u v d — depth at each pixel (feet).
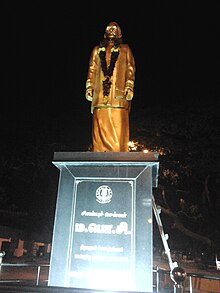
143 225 21.84
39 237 115.34
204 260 99.81
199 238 95.20
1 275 57.47
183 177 91.86
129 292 17.34
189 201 95.14
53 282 21.29
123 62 26.94
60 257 21.75
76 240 22.00
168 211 95.76
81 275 21.24
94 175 23.21
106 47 27.61
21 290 17.85
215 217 90.58
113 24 28.68
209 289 52.01
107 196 22.70
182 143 89.51
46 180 103.60
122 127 25.66
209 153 86.02
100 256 21.52
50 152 98.73
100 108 25.94
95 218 22.35
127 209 22.30
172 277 17.67
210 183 91.30
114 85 26.23
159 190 95.96
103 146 25.25
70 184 23.22
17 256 103.19
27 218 110.32
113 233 21.90
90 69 27.53
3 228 100.27
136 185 22.70
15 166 97.66
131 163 22.90
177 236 139.74
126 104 26.25
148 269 20.93
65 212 22.67
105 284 20.90
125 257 21.33
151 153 22.90
